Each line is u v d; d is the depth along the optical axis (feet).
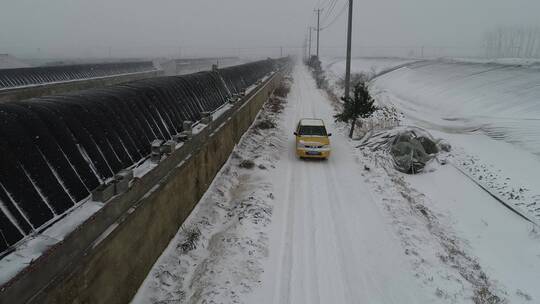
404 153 51.78
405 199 41.04
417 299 25.23
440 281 27.20
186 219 33.17
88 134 24.40
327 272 27.61
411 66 194.29
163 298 24.04
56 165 21.04
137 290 24.02
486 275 30.14
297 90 136.98
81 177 22.45
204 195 38.37
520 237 36.47
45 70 82.33
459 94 109.19
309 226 34.17
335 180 45.83
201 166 37.11
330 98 112.57
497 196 44.88
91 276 18.56
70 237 17.13
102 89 31.76
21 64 154.51
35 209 18.69
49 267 15.79
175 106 38.34
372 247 31.09
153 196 25.55
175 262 27.53
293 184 44.19
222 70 66.18
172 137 33.14
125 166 26.55
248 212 34.78
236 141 55.42
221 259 27.61
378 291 25.85
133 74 115.03
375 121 69.00
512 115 80.69
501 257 33.24
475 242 35.55
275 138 63.93
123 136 27.71
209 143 39.81
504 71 120.16
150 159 28.73
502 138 69.21
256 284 25.50
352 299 24.97
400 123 71.26
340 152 58.13
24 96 61.31
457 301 25.21
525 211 40.91
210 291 24.14
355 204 39.11
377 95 119.55
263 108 88.99
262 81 95.20
